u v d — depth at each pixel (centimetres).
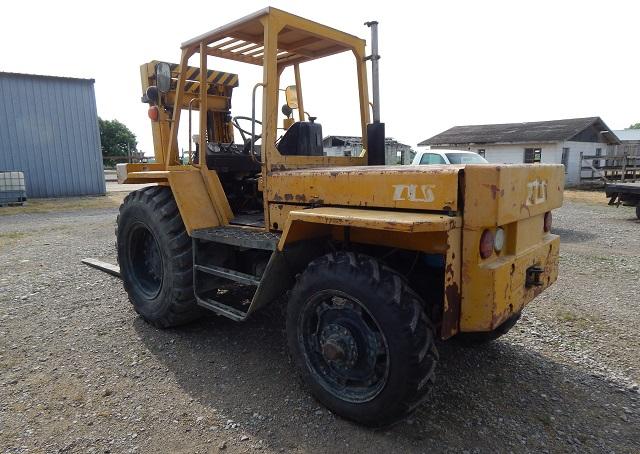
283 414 267
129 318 420
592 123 2523
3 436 247
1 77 1499
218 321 411
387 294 232
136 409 273
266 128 314
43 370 321
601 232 898
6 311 436
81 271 584
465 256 237
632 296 473
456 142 2781
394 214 240
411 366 227
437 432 249
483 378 307
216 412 270
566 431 250
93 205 1407
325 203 285
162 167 446
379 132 368
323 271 256
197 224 351
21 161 1569
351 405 253
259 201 427
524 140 2462
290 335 279
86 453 234
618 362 329
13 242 794
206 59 355
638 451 234
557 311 429
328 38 355
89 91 1681
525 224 270
